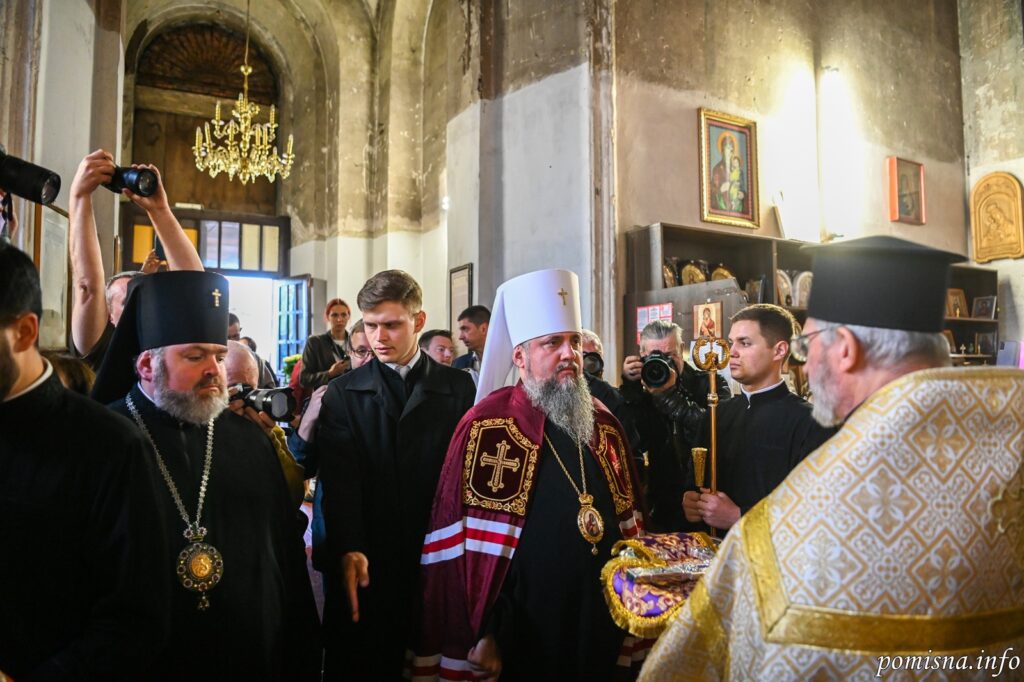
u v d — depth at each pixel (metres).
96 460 1.30
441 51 10.58
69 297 5.09
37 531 1.25
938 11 9.51
